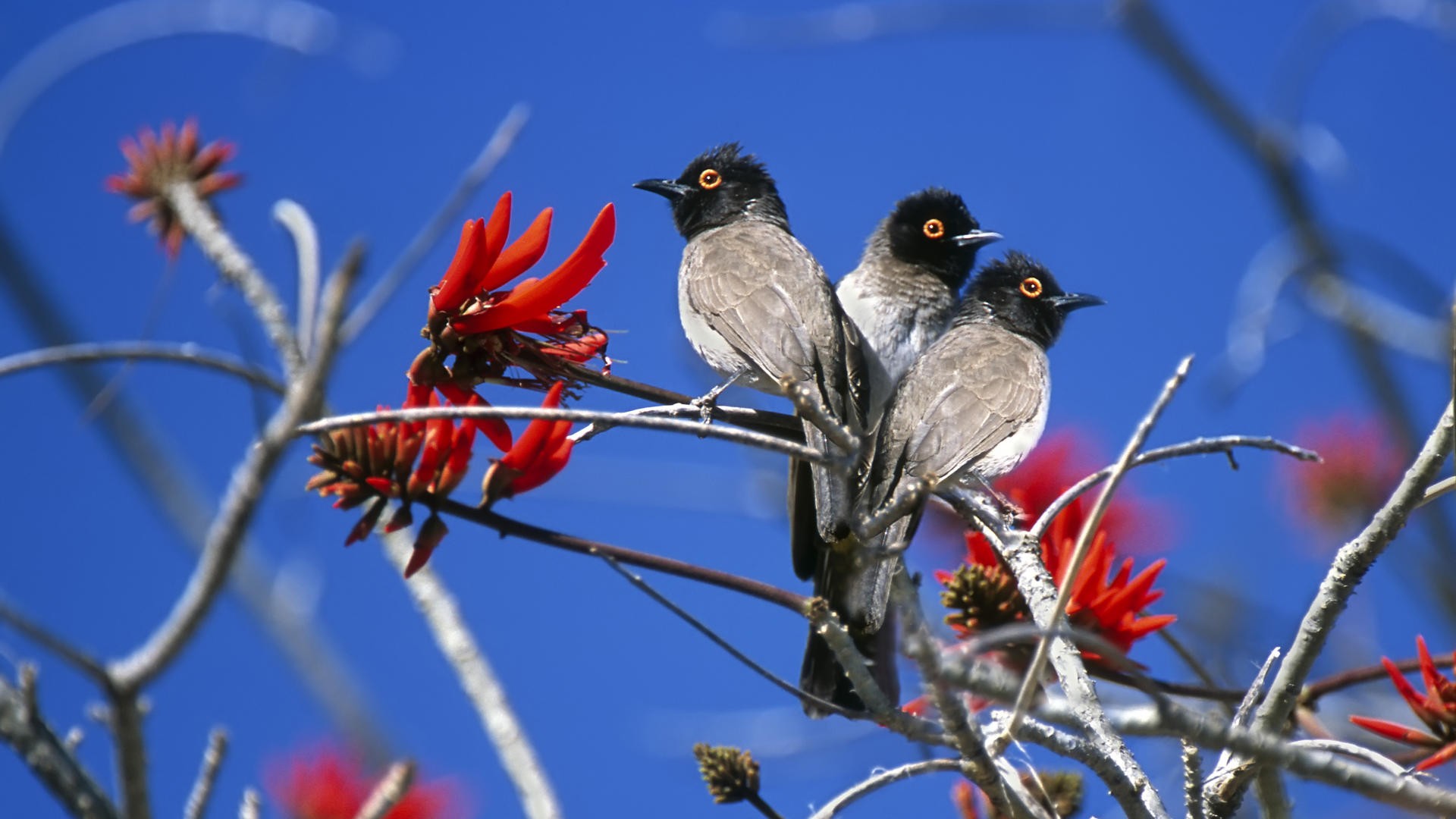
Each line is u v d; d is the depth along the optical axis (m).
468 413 5.87
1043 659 5.53
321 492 6.74
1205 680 8.53
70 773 5.61
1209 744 5.45
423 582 9.48
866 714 5.82
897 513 6.03
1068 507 8.52
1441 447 6.34
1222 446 6.66
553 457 6.88
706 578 6.20
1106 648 5.48
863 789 6.41
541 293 7.60
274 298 11.05
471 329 7.62
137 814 5.41
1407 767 7.59
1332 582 6.47
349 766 9.21
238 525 5.54
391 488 6.72
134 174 12.30
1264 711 6.54
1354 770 5.48
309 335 8.16
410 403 7.59
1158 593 8.16
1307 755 5.49
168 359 6.16
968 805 7.34
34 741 5.58
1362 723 7.76
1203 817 6.21
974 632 8.02
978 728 5.70
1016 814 5.82
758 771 7.29
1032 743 6.01
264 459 5.64
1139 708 5.66
